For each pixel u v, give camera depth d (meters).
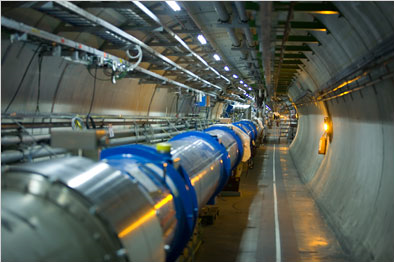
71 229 2.36
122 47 8.77
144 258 2.77
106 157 4.46
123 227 2.63
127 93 12.16
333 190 9.90
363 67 6.12
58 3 5.32
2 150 6.11
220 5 6.21
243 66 15.67
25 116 6.72
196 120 20.61
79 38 8.05
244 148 11.70
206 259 6.64
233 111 34.56
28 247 2.11
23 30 5.16
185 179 4.58
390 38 4.77
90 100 9.96
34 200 2.43
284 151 27.16
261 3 3.94
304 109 19.69
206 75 17.80
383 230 5.84
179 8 7.01
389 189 6.12
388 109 6.08
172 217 3.93
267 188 13.52
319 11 5.73
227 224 8.90
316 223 9.10
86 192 2.54
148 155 4.35
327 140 12.45
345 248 7.15
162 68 12.06
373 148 7.28
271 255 6.93
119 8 6.83
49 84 7.98
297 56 10.27
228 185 12.06
